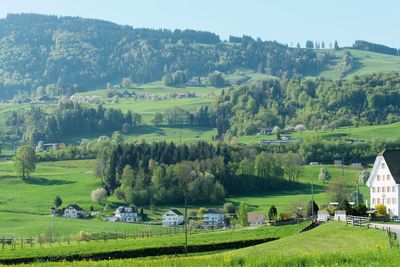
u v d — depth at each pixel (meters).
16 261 142.88
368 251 72.50
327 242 116.62
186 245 143.25
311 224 157.75
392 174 194.38
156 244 151.75
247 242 148.38
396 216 175.88
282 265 66.62
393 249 73.44
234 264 69.56
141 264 73.25
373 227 125.75
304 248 112.69
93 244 162.38
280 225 175.75
